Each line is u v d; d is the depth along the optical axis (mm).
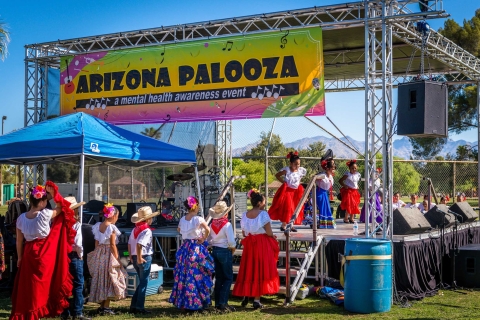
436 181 22156
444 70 15227
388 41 9195
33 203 6531
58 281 6723
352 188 12312
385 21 8977
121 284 7586
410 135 8648
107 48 12266
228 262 7844
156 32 11664
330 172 11352
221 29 12086
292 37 10461
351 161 12336
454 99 31859
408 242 8906
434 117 8578
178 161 9875
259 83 10773
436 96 8617
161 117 11680
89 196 14430
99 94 12250
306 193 8812
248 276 7871
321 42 10250
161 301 8609
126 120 12000
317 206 11242
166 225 12414
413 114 8531
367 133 9109
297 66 10453
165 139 13602
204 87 11258
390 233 8664
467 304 8352
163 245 11109
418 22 9625
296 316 7430
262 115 10773
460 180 22484
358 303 7605
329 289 8711
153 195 14758
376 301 7602
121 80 12031
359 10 9680
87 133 8383
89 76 12328
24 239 6590
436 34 11148
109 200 14570
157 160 9461
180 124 13930
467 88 31109
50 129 8664
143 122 11852
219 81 11117
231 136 15445
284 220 9953
